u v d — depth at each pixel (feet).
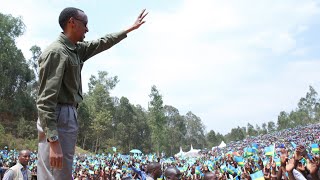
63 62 10.28
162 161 136.05
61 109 10.59
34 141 203.72
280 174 28.19
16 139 204.95
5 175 26.73
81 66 11.87
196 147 502.38
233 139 492.13
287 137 266.16
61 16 11.15
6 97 243.60
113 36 12.85
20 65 251.60
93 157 172.86
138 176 30.09
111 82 322.75
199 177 70.03
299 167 22.66
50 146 9.84
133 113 371.35
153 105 230.68
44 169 10.27
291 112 430.61
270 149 45.60
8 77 236.43
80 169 93.91
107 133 322.75
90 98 322.14
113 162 138.10
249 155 80.74
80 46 11.88
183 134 466.29
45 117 9.87
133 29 13.32
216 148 247.91
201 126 519.60
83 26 11.28
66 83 10.65
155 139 229.66
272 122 469.16
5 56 224.94
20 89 253.24
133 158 149.79
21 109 247.09
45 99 9.94
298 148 21.90
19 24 240.53
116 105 357.82
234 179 55.06
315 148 54.70
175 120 466.29
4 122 231.09
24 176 27.30
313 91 426.92
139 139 364.79
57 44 10.54
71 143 10.67
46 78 10.11
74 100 10.92
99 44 12.45
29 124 230.48
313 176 22.18
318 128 289.74
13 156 134.51
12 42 238.07
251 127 492.54
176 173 20.03
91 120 292.40
